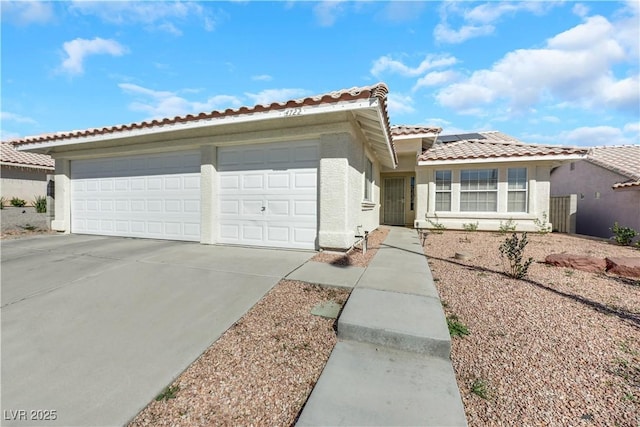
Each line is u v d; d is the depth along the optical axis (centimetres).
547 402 214
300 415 200
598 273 529
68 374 250
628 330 313
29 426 196
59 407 213
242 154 732
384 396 219
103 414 206
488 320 342
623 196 1059
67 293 425
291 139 680
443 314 330
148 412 209
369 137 847
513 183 1130
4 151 1472
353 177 692
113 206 906
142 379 243
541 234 1087
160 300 399
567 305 379
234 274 495
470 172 1179
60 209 984
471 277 505
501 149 1160
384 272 509
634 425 191
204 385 237
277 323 336
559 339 297
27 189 1492
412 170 1398
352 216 695
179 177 806
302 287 441
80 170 966
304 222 680
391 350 286
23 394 227
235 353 280
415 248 764
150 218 848
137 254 641
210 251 673
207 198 748
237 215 738
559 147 1091
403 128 1223
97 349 287
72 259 600
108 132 752
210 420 202
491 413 206
